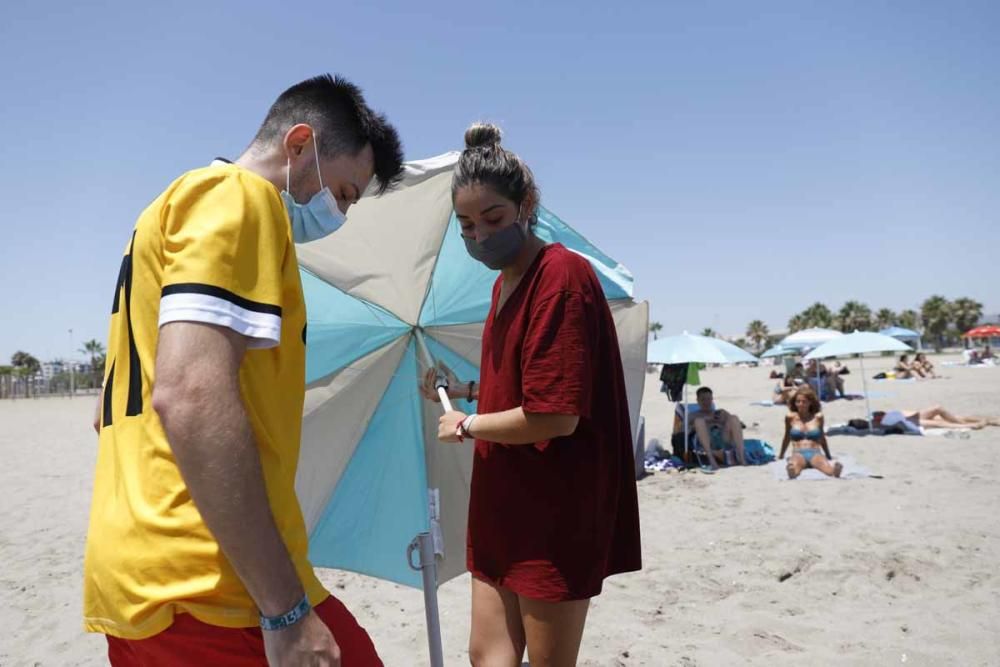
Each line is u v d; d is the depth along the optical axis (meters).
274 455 1.40
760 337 87.62
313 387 2.38
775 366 48.25
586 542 1.80
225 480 1.14
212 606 1.25
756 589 4.57
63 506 8.05
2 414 29.17
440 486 2.56
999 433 10.84
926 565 4.82
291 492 1.44
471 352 2.57
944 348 86.94
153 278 1.34
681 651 3.70
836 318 83.06
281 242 1.39
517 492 1.85
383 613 4.41
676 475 8.75
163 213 1.34
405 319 2.44
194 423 1.14
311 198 1.64
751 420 14.95
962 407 15.46
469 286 2.47
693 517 6.55
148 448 1.31
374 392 2.47
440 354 2.55
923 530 5.65
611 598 4.51
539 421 1.71
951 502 6.57
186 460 1.14
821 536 5.64
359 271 2.33
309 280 2.32
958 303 85.56
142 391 1.35
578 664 3.57
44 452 13.44
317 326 2.36
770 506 6.82
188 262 1.22
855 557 5.06
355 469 2.49
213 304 1.20
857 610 4.14
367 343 2.43
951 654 3.52
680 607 4.32
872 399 18.22
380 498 2.49
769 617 4.09
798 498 7.11
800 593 4.47
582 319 1.75
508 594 1.93
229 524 1.14
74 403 41.69
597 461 1.82
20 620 4.52
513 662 1.92
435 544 2.25
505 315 1.91
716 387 27.86
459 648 3.86
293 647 1.19
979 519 5.92
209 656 1.28
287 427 1.45
